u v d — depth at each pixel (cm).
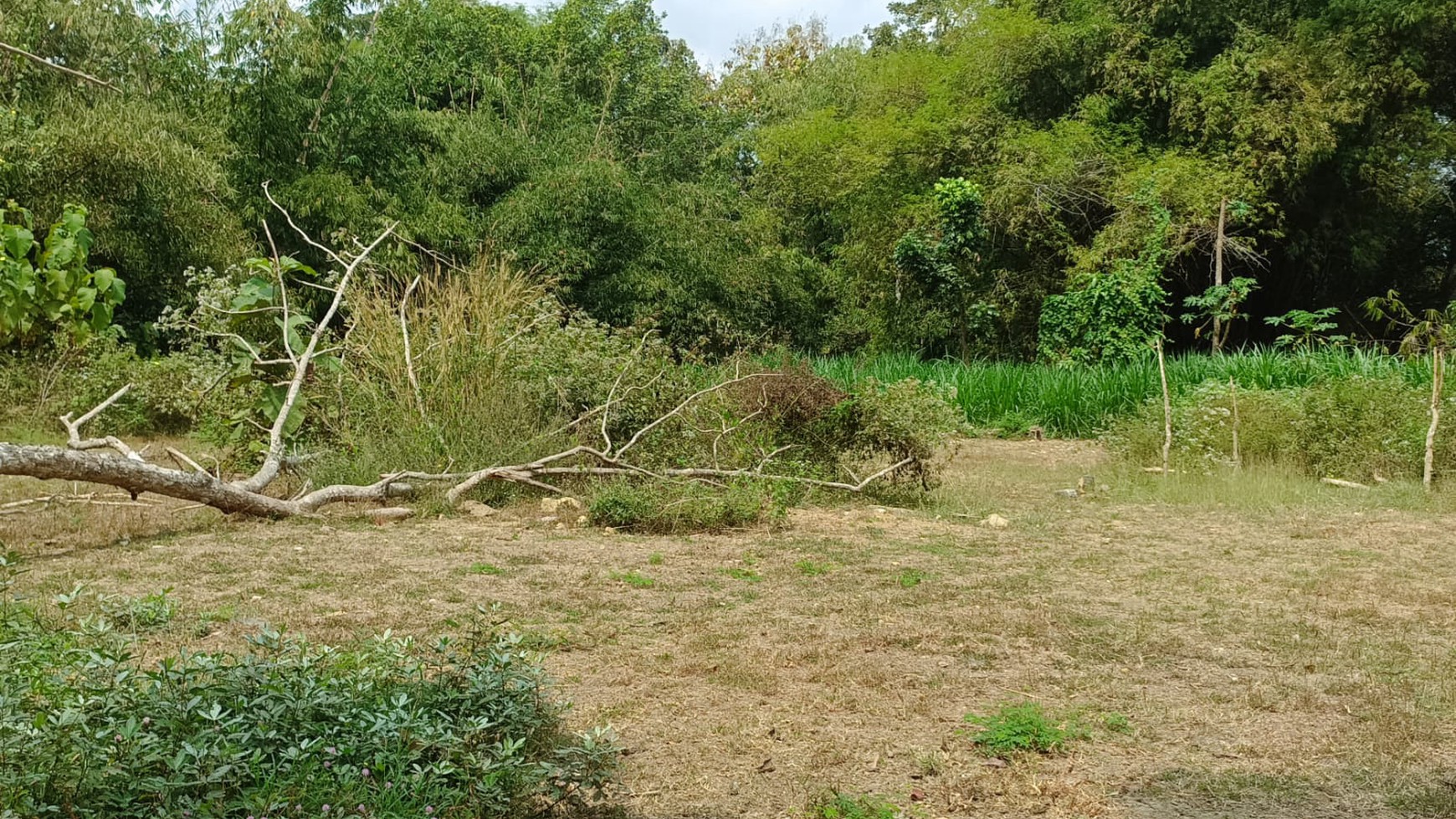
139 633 450
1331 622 534
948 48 3073
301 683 305
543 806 308
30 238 784
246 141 1917
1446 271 2928
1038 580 620
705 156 3441
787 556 675
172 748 268
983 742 369
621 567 631
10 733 256
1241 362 1648
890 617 528
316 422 945
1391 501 934
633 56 3375
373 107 2134
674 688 420
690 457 909
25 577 551
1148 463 1163
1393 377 1198
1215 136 2545
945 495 957
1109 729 387
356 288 1030
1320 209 2652
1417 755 366
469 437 884
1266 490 971
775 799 327
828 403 952
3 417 1229
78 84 1568
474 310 974
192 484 696
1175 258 2455
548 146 2570
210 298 1105
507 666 331
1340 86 2461
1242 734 385
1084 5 2770
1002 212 2611
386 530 728
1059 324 2311
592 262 2275
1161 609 553
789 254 2947
